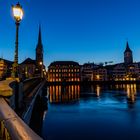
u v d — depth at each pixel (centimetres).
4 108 345
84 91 9531
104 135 2269
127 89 10762
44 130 2505
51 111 3900
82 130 2492
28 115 902
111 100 5794
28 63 13300
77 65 14800
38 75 8556
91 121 3012
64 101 5728
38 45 14388
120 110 3984
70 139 2136
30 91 2092
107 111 3891
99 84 13738
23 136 215
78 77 14688
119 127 2641
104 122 2948
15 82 807
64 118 3234
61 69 14512
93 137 2175
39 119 3130
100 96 7019
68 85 13300
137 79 16238
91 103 5197
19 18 897
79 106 4656
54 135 2273
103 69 16212
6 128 259
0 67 6275
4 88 491
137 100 5684
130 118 3197
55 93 8712
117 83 13725
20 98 866
